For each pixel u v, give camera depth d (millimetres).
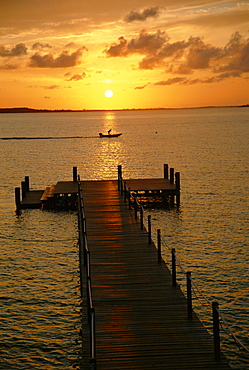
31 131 141375
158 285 12234
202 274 17828
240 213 28156
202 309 14867
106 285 12258
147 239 16766
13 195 36406
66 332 13609
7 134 124625
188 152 67438
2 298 15977
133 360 8359
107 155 66688
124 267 13742
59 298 16016
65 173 49344
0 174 48312
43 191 35031
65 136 113125
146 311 10547
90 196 25766
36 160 61156
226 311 14586
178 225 25594
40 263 19766
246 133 106625
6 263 19750
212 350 8703
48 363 11992
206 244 21844
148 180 33438
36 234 24594
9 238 23844
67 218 28297
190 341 9055
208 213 28391
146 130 135250
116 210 21922
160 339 9148
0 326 13930
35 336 13359
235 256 19969
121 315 10328
